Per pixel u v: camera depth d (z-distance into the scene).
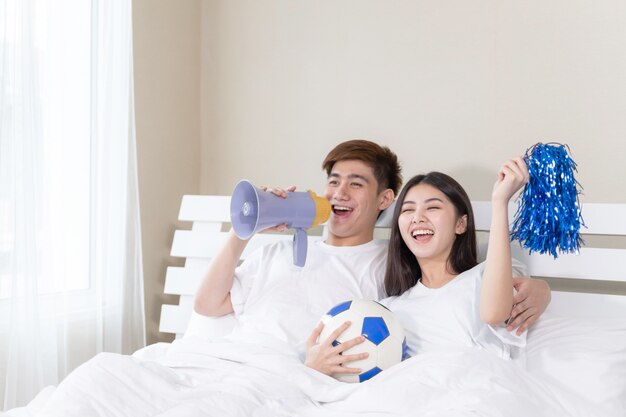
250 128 2.65
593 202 2.02
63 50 1.97
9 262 1.80
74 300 2.06
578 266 1.81
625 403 1.42
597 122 2.02
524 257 1.87
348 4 2.44
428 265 1.76
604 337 1.56
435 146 2.28
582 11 2.03
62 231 1.96
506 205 1.54
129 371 1.33
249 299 1.87
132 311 2.25
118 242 2.20
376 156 1.96
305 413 1.33
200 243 2.27
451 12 2.24
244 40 2.66
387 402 1.28
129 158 2.25
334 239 1.97
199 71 2.74
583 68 2.04
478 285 1.62
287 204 1.67
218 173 2.72
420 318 1.64
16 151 1.80
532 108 2.12
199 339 1.69
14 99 1.80
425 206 1.71
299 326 1.74
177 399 1.29
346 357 1.46
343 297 1.81
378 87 2.38
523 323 1.57
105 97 2.11
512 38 2.14
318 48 2.50
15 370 1.80
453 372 1.35
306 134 2.53
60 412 1.19
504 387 1.32
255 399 1.33
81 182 2.06
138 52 2.42
